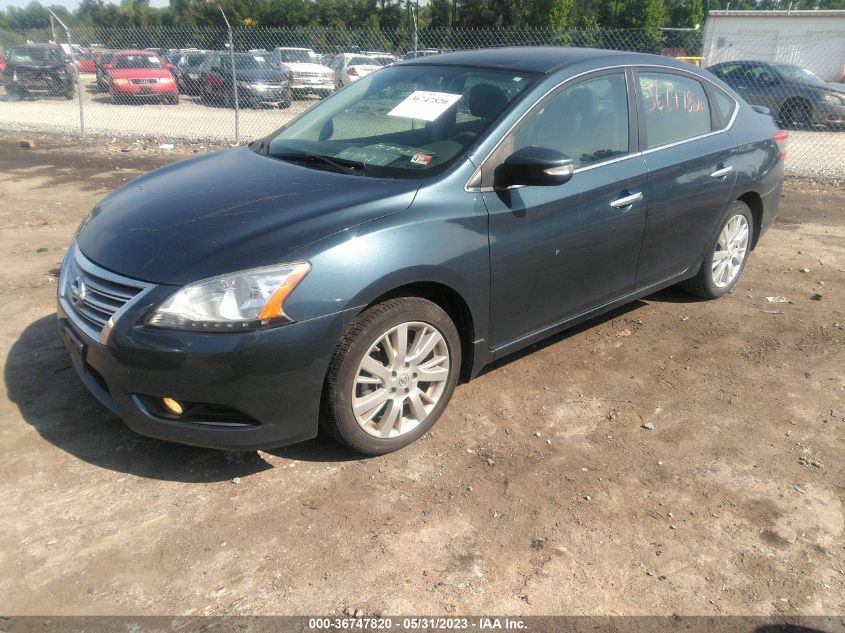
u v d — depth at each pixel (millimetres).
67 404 3465
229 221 2889
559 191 3469
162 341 2590
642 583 2496
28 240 6145
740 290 5348
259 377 2646
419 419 3213
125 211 3188
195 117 15273
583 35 12203
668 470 3135
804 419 3576
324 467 3068
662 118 4164
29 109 16594
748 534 2752
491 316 3363
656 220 4070
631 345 4359
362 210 2906
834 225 7336
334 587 2430
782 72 14062
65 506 2770
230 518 2740
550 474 3076
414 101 3705
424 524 2742
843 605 2430
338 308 2729
